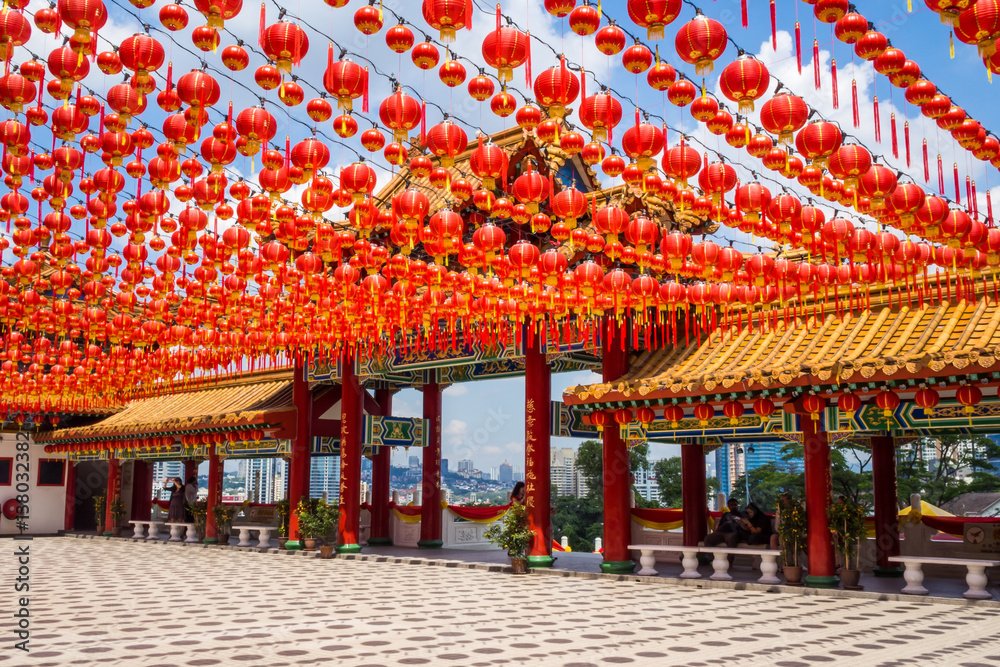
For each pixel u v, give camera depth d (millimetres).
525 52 7633
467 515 27797
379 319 17453
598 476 55469
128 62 7934
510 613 13508
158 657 9938
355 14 7727
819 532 16344
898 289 15609
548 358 20844
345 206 10938
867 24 7332
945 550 18797
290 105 8609
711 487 54219
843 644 10742
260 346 19344
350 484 24750
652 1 6840
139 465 38438
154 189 10945
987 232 10703
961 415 14734
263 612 13633
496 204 11164
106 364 23000
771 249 13281
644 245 11570
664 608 14070
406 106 9000
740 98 7926
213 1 6816
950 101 8391
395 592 16297
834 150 8625
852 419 15875
